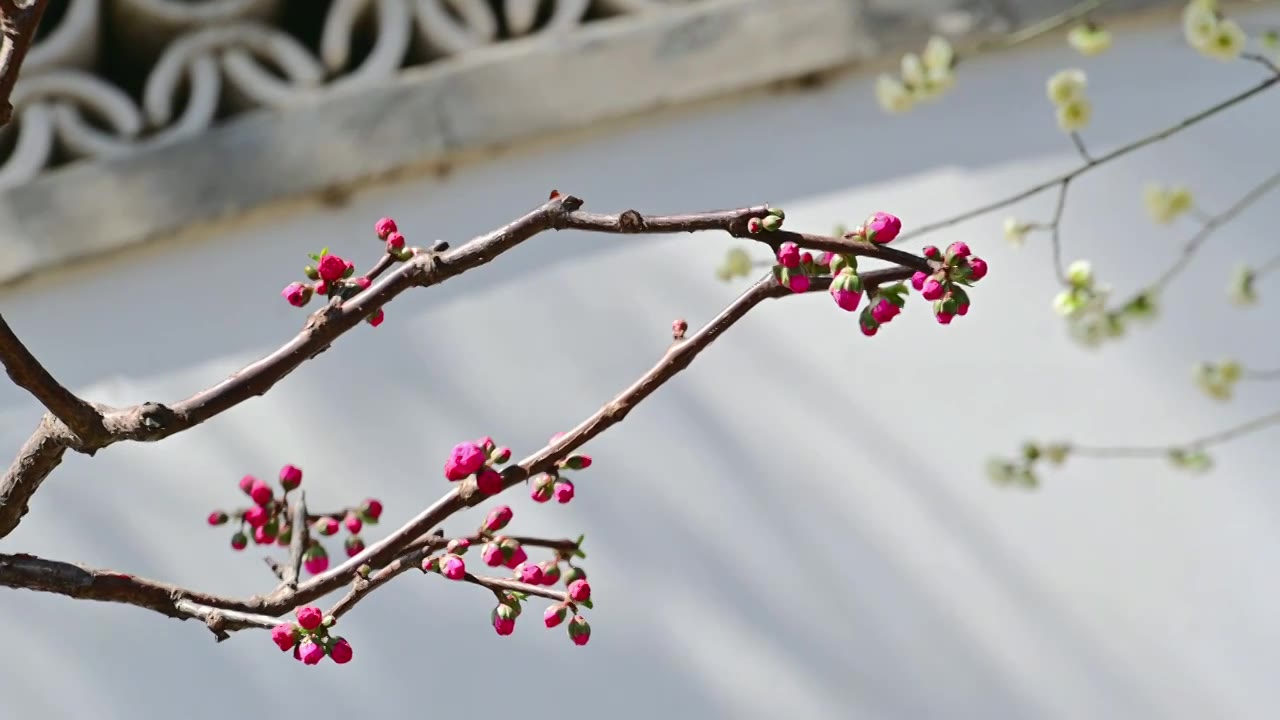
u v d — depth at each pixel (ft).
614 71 5.59
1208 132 5.68
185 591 3.37
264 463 5.24
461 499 3.39
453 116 5.51
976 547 5.27
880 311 3.27
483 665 5.11
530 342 5.41
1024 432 5.38
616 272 5.49
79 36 5.49
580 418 5.32
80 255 5.34
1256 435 5.41
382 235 3.38
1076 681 5.15
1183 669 5.18
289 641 3.23
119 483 5.20
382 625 5.12
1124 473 5.36
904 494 5.31
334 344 5.36
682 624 5.16
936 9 5.65
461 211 5.53
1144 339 5.48
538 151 5.59
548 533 5.21
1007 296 5.51
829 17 5.62
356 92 5.51
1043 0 5.70
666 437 5.33
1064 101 4.55
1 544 5.10
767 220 3.30
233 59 5.59
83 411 3.24
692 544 5.23
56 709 5.04
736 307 3.46
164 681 5.08
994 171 5.62
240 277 5.43
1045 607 5.22
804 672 5.13
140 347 5.34
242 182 5.42
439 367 5.37
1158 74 5.75
